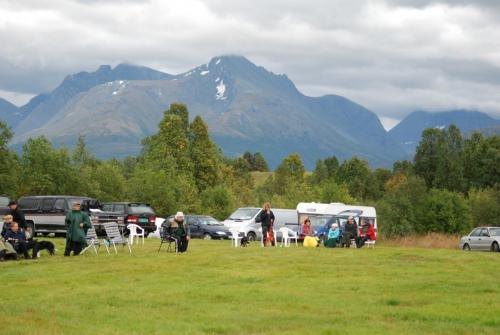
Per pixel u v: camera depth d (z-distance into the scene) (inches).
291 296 709.9
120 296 703.1
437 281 830.5
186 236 1162.6
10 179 2336.4
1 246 1005.2
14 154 2416.3
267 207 1368.1
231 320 581.0
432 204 2979.8
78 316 590.2
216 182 3818.9
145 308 636.7
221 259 1031.6
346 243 1428.4
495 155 4808.1
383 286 786.2
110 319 577.0
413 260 1077.1
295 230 1814.7
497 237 1744.6
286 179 5172.2
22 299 686.5
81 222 1086.4
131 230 1339.8
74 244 1083.3
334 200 3292.3
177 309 633.0
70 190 2508.6
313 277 861.2
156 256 1064.8
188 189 2984.7
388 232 2896.2
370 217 2048.5
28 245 1042.1
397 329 543.5
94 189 2566.4
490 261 1087.0
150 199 2679.6
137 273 877.2
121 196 2650.1
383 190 5551.2
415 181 3068.4
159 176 2719.0
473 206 3373.5
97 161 3006.9
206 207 3051.2
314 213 1977.1
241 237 1396.4
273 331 532.4
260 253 1139.3
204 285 785.6
